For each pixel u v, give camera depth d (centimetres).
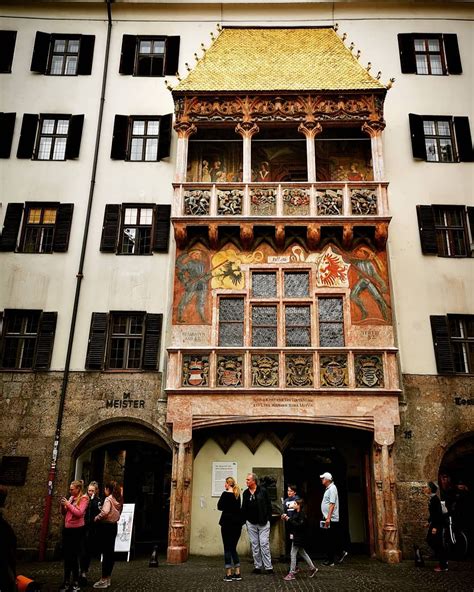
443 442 1759
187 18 2358
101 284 1947
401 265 1962
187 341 1802
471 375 1836
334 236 1902
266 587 1157
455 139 2145
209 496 1712
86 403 1814
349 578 1266
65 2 2345
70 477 1745
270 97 1988
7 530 650
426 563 1548
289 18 2359
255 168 2134
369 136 2081
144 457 2375
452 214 2059
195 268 1880
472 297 1930
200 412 1709
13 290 1941
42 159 2122
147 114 2194
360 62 2280
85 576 1222
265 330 1823
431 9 2353
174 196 1902
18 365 1888
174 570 1416
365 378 1736
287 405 1709
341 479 2009
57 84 2231
